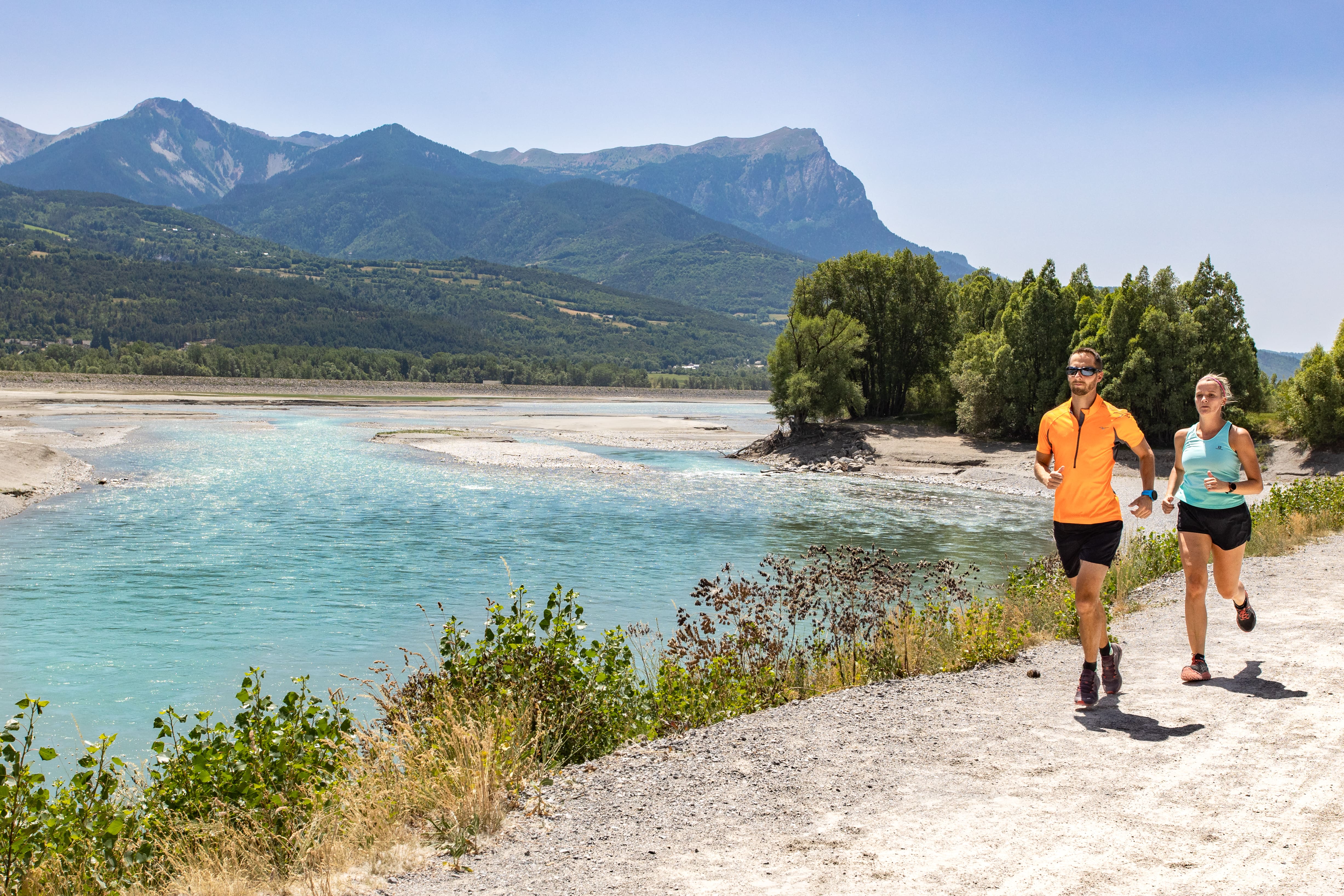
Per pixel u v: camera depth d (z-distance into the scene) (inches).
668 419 3777.1
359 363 7052.2
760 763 215.9
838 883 145.0
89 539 936.3
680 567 829.2
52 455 1555.1
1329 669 259.1
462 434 2561.5
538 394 6756.9
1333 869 138.2
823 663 350.3
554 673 266.2
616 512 1215.6
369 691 470.9
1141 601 432.8
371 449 2065.7
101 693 474.0
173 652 548.4
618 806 193.5
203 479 1471.5
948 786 189.3
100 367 5270.7
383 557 872.3
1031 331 2020.2
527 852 171.8
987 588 693.9
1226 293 2004.2
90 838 188.2
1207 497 263.0
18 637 579.5
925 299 2581.2
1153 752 200.8
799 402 2220.7
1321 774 178.5
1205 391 263.7
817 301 2598.4
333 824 187.5
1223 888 134.1
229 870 174.2
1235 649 298.2
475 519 1128.8
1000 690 275.9
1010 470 1768.0
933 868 148.5
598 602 679.1
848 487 1614.2
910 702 265.6
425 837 184.5
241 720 230.5
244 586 736.3
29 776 193.6
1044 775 191.3
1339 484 719.1
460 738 217.2
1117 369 1867.6
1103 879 139.6
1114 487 1512.1
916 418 2469.2
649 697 297.3
